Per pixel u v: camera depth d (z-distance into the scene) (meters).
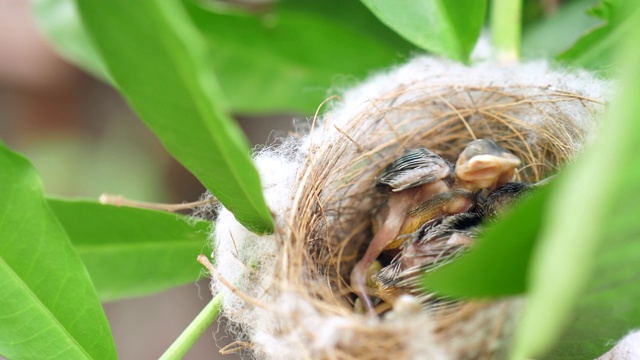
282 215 0.28
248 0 0.38
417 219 0.31
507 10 0.31
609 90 0.28
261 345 0.27
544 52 0.33
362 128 0.31
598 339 0.25
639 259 0.23
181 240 0.30
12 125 0.48
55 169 0.47
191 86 0.23
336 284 0.31
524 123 0.31
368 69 0.33
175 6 0.21
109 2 0.22
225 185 0.25
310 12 0.35
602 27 0.30
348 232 0.32
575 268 0.17
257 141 0.47
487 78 0.31
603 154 0.17
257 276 0.27
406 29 0.30
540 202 0.22
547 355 0.26
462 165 0.31
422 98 0.31
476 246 0.23
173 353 0.27
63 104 0.48
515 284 0.24
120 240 0.30
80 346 0.27
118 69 0.23
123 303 0.48
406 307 0.26
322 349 0.26
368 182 0.32
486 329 0.26
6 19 0.47
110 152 0.48
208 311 0.27
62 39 0.33
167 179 0.48
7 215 0.27
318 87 0.33
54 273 0.27
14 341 0.27
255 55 0.33
